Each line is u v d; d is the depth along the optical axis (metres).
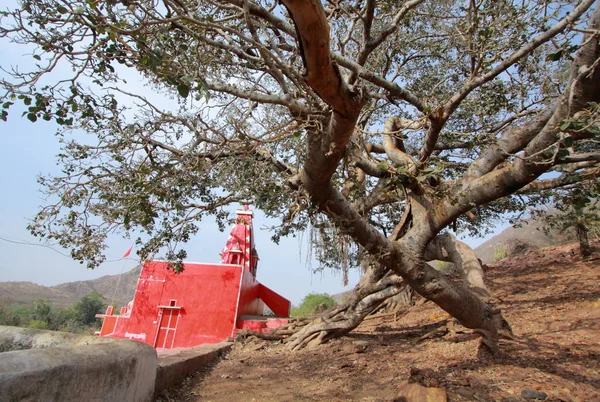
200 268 13.88
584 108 4.12
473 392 4.34
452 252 9.45
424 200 6.84
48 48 3.45
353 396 4.86
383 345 7.78
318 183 5.22
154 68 2.78
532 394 4.09
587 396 3.99
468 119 9.38
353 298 9.11
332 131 4.19
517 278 11.41
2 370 2.15
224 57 4.71
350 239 6.68
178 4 3.38
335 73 3.15
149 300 13.47
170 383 5.31
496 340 6.13
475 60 6.94
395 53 9.62
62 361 2.61
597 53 4.32
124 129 5.20
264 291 18.83
